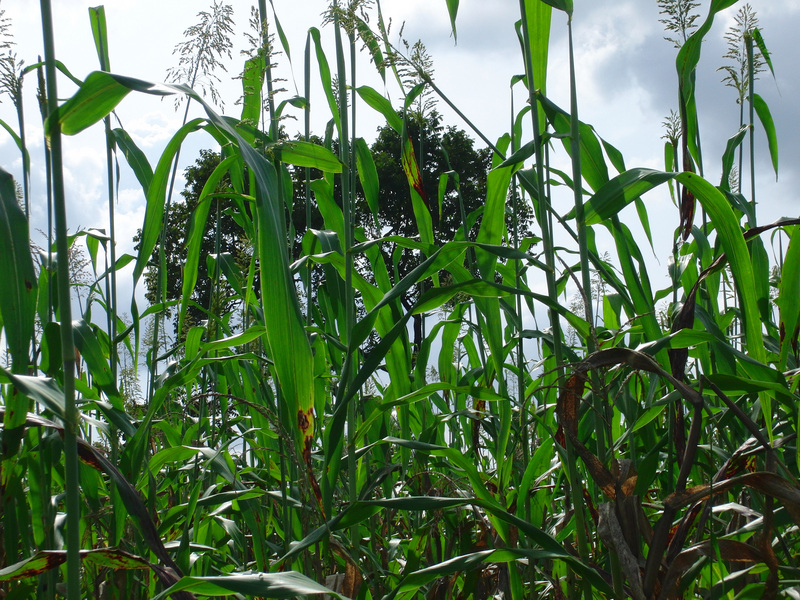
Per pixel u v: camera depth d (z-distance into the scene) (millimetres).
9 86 1964
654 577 1470
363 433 2014
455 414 2352
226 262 2957
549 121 1972
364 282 2209
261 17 2471
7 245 1393
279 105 2459
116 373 2131
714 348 1785
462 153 15969
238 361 2750
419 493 2428
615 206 1719
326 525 1454
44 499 1763
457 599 2006
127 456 1879
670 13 2172
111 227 2211
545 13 2008
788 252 1727
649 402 2068
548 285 1809
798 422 1480
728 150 2521
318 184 2545
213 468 2039
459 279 2088
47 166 1944
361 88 2584
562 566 2156
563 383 1746
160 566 1477
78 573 1170
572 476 1715
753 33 2621
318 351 2611
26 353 1427
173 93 1329
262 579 1205
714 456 2189
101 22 2297
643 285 1963
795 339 1902
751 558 1458
